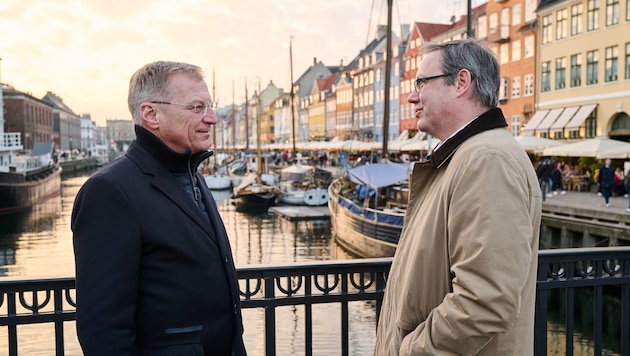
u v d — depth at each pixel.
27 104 89.38
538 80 35.34
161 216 1.98
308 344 3.01
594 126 30.25
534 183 2.04
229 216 33.91
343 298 3.06
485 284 1.83
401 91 60.81
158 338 1.96
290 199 37.72
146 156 2.06
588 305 13.01
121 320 1.86
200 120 2.13
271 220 32.06
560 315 12.48
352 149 48.22
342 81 79.62
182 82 2.12
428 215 2.14
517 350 2.01
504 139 2.05
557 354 10.23
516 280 1.82
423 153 37.19
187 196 2.09
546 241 19.09
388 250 18.88
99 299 1.86
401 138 56.41
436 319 1.93
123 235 1.91
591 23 30.36
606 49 29.23
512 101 38.59
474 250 1.87
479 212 1.88
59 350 2.67
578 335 11.15
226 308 2.11
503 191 1.89
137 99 2.11
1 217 36.78
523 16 37.09
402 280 2.24
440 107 2.21
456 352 1.89
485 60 2.17
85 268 1.89
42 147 60.41
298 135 100.06
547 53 34.38
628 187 20.11
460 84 2.18
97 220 1.91
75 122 150.50
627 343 3.44
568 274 3.33
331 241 25.08
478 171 1.93
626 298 3.44
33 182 43.53
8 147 44.06
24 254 23.66
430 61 2.24
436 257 2.08
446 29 55.72
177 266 1.99
